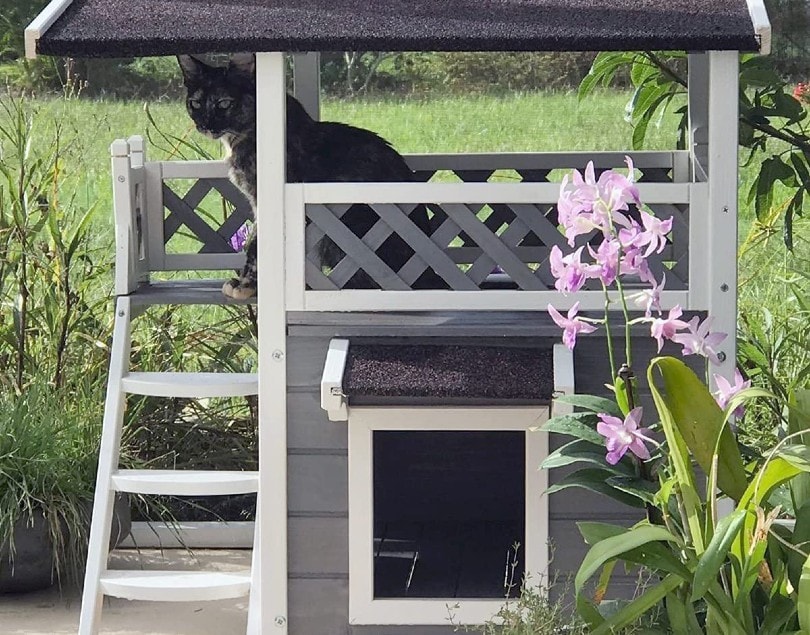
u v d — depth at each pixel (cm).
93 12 343
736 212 339
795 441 300
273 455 356
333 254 411
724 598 279
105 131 765
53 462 433
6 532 419
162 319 527
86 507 437
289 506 359
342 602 360
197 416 520
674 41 315
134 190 419
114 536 440
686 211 351
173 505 518
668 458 314
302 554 360
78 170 623
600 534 300
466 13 338
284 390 354
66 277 495
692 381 290
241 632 407
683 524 295
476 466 438
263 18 338
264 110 343
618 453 286
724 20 324
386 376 335
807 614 264
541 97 872
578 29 321
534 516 351
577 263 290
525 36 317
